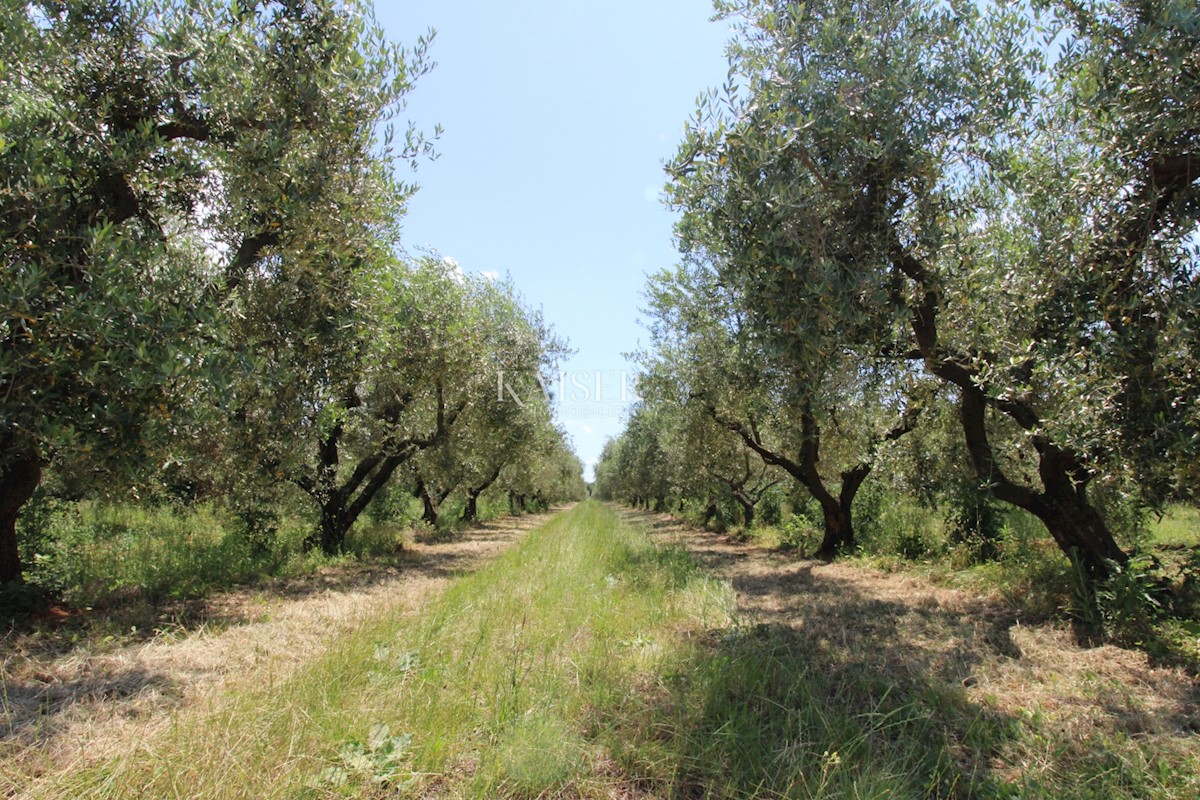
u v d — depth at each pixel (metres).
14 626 5.89
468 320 13.15
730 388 11.75
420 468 17.33
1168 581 5.98
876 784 3.12
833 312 4.76
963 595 8.08
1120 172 4.62
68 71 5.59
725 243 5.33
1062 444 5.12
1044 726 3.94
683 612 7.23
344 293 7.36
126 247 5.00
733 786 3.20
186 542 10.81
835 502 13.09
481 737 3.83
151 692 4.48
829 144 4.98
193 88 6.12
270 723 3.67
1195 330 4.18
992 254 6.10
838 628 6.55
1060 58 5.14
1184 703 4.23
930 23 5.30
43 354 4.50
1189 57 4.18
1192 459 4.32
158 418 5.18
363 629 6.16
